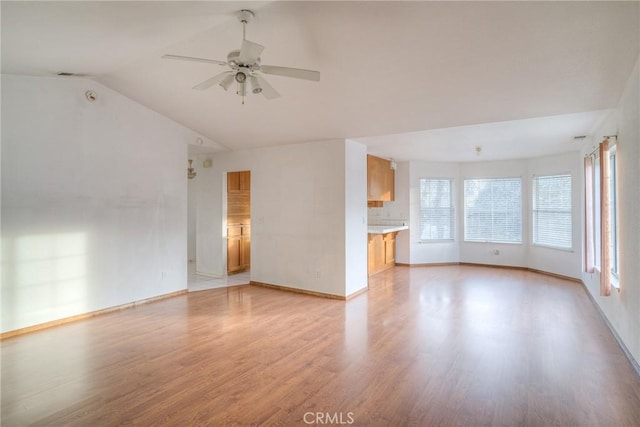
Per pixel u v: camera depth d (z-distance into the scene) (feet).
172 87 14.06
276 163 18.80
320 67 11.01
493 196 24.94
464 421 7.22
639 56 8.71
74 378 9.08
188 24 9.22
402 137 16.75
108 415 7.49
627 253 10.36
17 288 12.22
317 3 8.27
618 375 9.18
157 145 16.65
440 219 25.99
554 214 21.80
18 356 10.42
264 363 9.91
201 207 22.41
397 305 15.69
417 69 10.62
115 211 15.02
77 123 13.78
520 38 8.75
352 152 17.38
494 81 10.69
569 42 8.66
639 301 9.13
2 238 11.92
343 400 8.03
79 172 13.84
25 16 8.14
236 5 8.29
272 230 18.98
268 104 14.29
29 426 7.13
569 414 7.47
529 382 8.79
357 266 17.66
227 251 21.98
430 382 8.81
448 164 25.89
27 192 12.48
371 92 12.30
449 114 13.23
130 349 10.92
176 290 17.49
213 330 12.60
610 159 13.51
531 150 20.39
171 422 7.25
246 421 7.28
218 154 21.27
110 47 10.52
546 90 10.85
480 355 10.38
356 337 11.85
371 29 9.09
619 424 7.12
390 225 26.18
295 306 15.58
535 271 23.18
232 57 8.32
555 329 12.56
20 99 12.35
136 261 15.78
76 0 7.54
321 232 17.26
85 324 13.25
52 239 13.08
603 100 11.28
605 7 7.51
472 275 22.27
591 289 16.52
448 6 8.00
